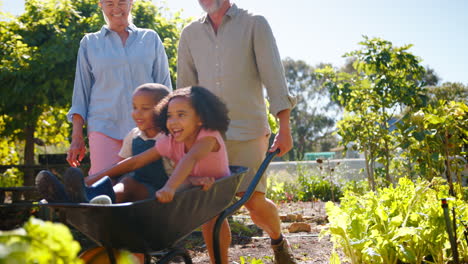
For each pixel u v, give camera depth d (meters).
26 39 8.20
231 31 3.25
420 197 3.49
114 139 3.42
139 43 3.57
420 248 3.27
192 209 2.16
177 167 2.15
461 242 3.35
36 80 7.87
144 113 2.69
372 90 6.88
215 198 2.30
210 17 3.33
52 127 11.24
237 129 3.24
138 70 3.51
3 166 7.95
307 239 5.16
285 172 12.51
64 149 13.86
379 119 6.88
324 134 51.94
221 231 3.13
